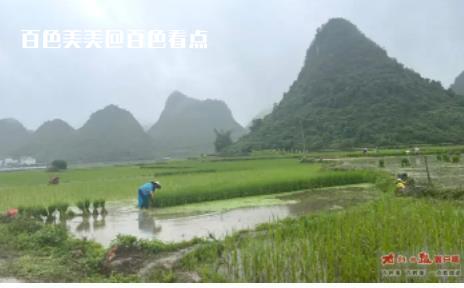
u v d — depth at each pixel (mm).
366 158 46344
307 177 23422
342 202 17703
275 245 9055
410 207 12242
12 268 9258
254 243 9297
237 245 9852
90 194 22906
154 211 17531
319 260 7930
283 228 10703
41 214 16391
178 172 38906
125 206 19297
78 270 9141
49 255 10500
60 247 10984
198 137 196500
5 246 11430
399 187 17484
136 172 44688
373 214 11031
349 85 101500
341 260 7543
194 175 32656
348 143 78750
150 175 38469
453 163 34969
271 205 17797
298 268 7766
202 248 9836
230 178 26391
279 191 21891
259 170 33750
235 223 14125
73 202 20141
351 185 24062
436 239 7977
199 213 16484
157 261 9547
